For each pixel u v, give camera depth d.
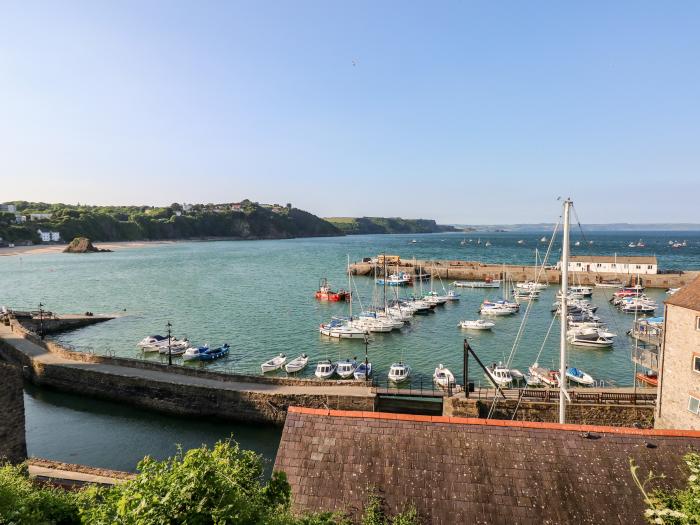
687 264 163.25
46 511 14.48
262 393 38.16
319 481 14.41
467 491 13.60
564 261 20.39
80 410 41.38
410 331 72.12
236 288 115.50
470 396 35.50
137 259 195.25
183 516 9.52
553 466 13.98
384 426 15.63
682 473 13.52
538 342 65.62
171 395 40.38
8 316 68.00
